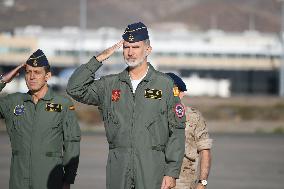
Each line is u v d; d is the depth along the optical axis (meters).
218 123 94.31
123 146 12.24
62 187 14.52
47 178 14.28
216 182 32.06
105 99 12.43
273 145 57.91
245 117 107.44
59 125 14.41
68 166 14.56
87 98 12.55
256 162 42.34
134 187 12.27
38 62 14.23
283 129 83.50
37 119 14.30
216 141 61.88
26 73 14.35
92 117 92.88
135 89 12.31
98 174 34.19
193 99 124.75
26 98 14.40
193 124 14.60
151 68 12.45
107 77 12.53
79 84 12.34
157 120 12.26
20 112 14.35
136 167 12.18
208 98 128.25
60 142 14.51
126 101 12.29
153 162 12.21
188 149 14.59
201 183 14.56
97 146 52.53
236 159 44.03
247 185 31.41
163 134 12.32
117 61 197.38
